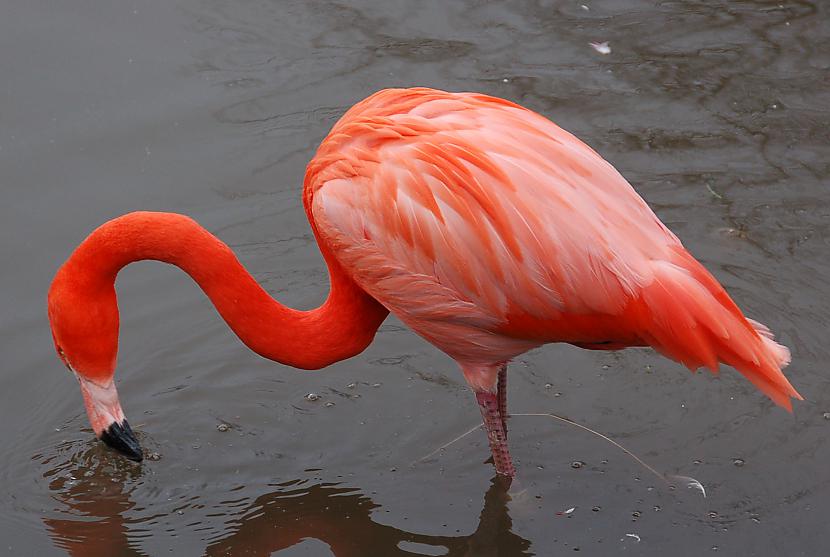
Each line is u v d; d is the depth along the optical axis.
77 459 9.83
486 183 8.09
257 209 12.51
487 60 14.52
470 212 8.09
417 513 9.14
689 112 13.48
